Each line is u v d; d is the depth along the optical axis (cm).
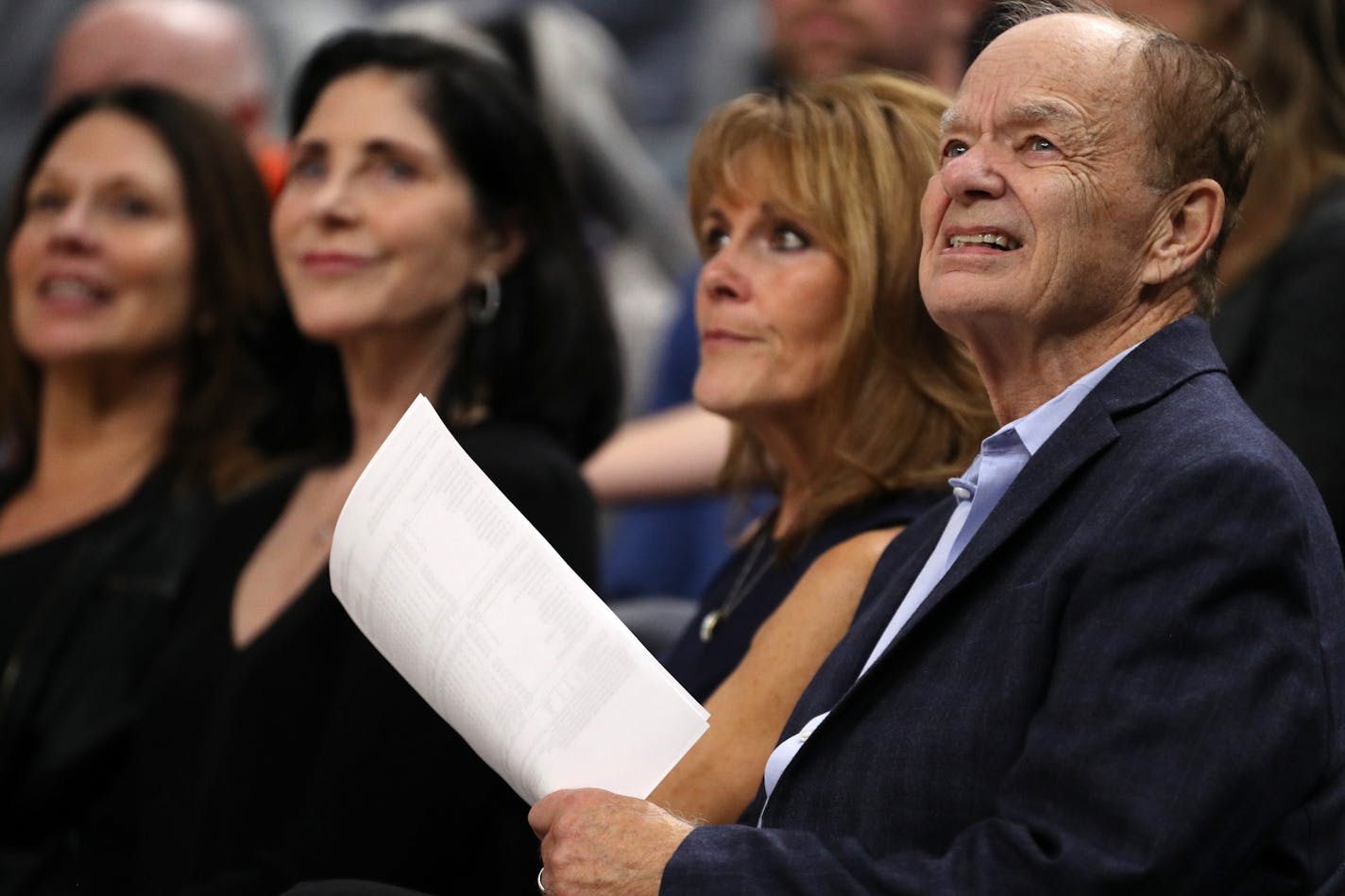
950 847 715
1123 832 682
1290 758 692
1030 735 714
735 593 1084
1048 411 805
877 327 1019
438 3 2589
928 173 1028
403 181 1290
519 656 828
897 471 1012
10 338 1574
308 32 2703
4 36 3023
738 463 1167
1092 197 787
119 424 1524
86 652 1384
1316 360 1137
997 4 888
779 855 733
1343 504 1114
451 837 1099
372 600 870
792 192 1033
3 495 1565
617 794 791
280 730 1169
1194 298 814
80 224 1508
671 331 1659
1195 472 723
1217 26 1241
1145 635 705
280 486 1367
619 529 1689
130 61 2012
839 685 849
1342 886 725
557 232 1334
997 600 758
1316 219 1178
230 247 1524
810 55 1694
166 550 1423
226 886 1095
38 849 1347
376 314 1277
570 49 1911
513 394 1297
